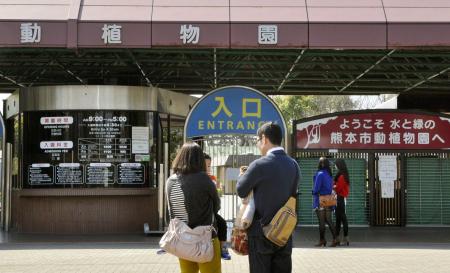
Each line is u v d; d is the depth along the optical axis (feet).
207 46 44.52
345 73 65.98
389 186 58.03
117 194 49.83
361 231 54.75
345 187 45.68
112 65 61.72
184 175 21.84
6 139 55.16
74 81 71.41
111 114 50.03
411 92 75.82
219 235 27.25
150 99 50.90
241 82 73.15
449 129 58.13
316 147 57.82
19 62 59.77
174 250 21.29
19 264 35.60
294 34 44.68
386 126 58.08
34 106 50.29
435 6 45.75
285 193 20.06
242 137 49.03
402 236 51.24
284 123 48.08
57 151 49.90
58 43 44.16
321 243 44.98
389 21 44.88
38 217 50.62
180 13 44.91
